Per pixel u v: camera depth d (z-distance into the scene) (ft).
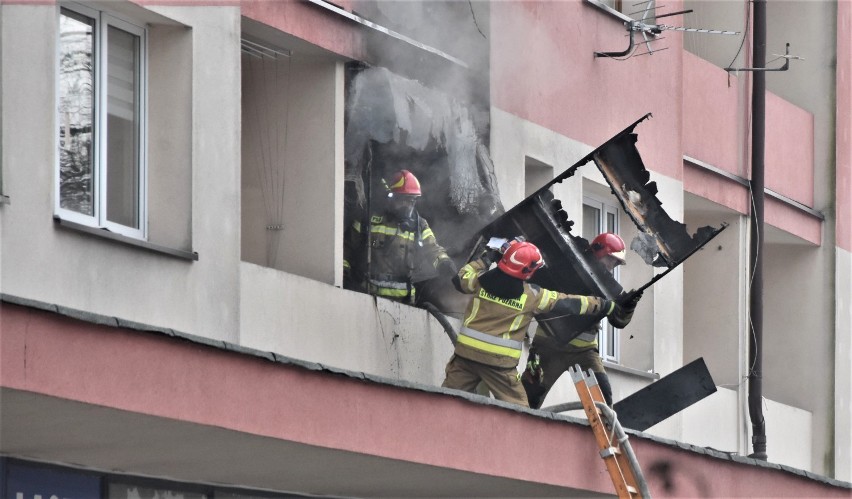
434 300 127.85
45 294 88.02
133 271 94.94
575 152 145.48
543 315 119.75
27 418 81.51
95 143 96.07
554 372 125.59
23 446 89.51
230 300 102.58
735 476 129.70
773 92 200.44
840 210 200.03
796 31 199.41
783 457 187.83
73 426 84.17
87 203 95.30
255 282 107.04
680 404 126.62
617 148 121.49
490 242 115.96
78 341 78.07
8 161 85.61
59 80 93.50
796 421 191.62
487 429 105.19
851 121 201.67
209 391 85.25
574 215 145.48
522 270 113.19
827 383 197.06
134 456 94.02
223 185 102.42
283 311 109.29
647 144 157.79
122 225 98.22
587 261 121.08
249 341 106.11
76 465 95.45
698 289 183.83
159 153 100.22
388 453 97.19
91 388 78.59
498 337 113.60
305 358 111.04
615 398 150.92
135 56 100.22
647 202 121.39
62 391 77.10
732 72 183.32
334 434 93.35
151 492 100.78
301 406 91.30
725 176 178.19
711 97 178.29
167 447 91.35
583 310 116.16
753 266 181.88
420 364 122.93
